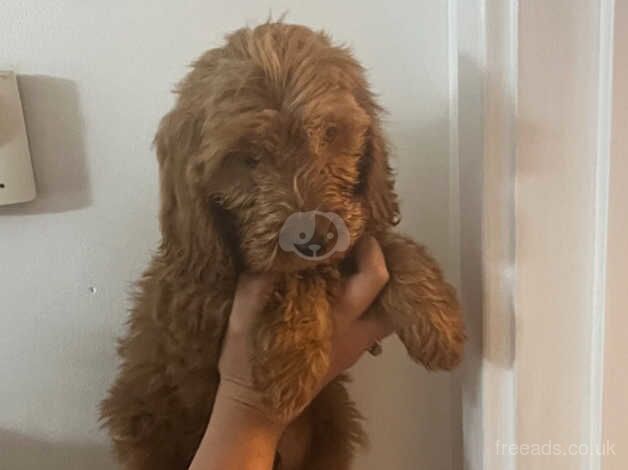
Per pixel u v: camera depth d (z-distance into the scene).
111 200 0.86
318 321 0.64
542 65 0.72
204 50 0.83
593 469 0.81
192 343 0.70
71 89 0.83
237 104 0.59
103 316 0.88
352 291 0.67
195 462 0.67
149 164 0.85
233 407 0.67
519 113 0.73
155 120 0.84
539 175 0.74
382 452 0.92
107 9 0.82
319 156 0.59
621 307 0.77
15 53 0.82
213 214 0.62
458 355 0.70
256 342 0.64
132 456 0.77
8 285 0.86
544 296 0.77
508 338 0.78
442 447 0.92
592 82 0.73
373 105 0.66
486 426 0.79
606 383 0.78
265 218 0.59
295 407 0.64
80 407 0.89
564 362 0.79
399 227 0.87
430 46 0.84
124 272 0.87
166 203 0.65
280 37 0.62
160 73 0.83
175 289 0.69
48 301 0.87
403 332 0.69
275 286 0.65
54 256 0.86
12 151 0.81
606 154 0.74
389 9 0.84
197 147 0.61
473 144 0.76
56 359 0.88
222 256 0.64
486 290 0.77
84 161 0.84
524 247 0.76
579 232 0.76
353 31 0.84
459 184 0.82
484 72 0.73
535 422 0.79
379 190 0.66
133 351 0.76
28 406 0.89
